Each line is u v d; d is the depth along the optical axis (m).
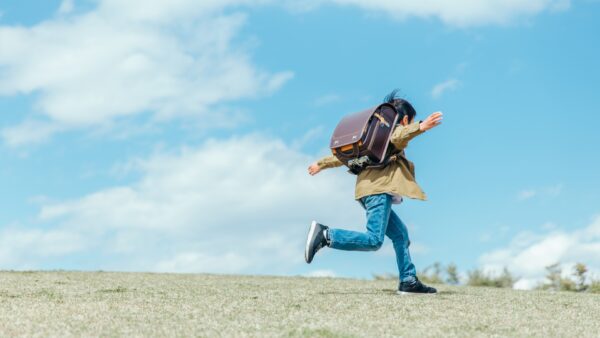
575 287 9.10
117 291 5.19
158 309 4.07
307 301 4.57
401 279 5.20
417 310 4.19
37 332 3.24
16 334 3.19
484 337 3.37
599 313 4.43
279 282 6.77
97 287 5.52
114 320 3.62
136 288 5.49
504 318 3.99
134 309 4.05
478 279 10.09
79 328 3.37
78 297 4.68
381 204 4.80
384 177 4.82
